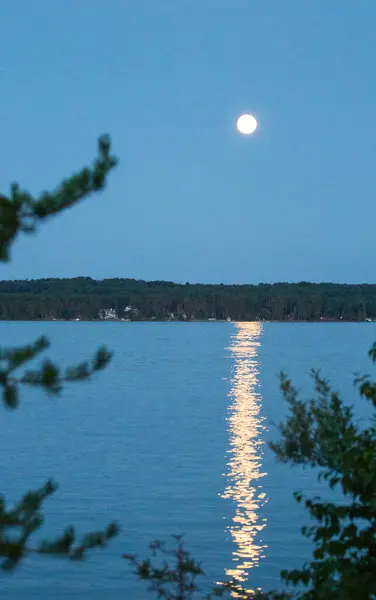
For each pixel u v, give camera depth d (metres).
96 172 3.86
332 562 6.84
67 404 89.94
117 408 85.44
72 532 4.13
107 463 48.22
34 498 4.19
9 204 3.73
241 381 120.25
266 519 31.70
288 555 25.98
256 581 22.83
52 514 32.53
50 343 3.88
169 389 108.38
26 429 67.56
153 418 75.25
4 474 44.19
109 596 22.19
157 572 7.70
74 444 57.56
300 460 7.25
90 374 3.89
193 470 45.06
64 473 44.47
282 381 7.41
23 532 4.04
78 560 4.12
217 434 62.50
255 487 39.25
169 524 30.86
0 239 3.74
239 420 72.38
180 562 7.73
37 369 3.81
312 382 110.19
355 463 6.70
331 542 6.95
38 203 3.79
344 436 7.01
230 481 41.12
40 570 24.30
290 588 21.67
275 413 77.81
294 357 183.25
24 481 41.81
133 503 35.28
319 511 7.10
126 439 60.16
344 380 111.75
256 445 55.78
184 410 82.12
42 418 76.31
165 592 7.66
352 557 6.95
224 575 23.31
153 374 136.50
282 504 34.72
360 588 6.38
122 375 135.00
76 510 33.53
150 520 31.59
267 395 98.31
